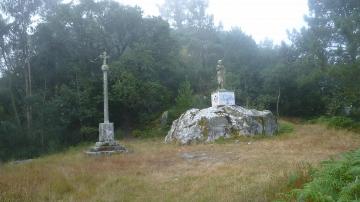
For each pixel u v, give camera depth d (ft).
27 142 106.32
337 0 111.75
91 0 130.31
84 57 127.34
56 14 124.26
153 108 130.11
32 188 32.48
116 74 120.57
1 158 98.58
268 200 25.21
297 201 21.33
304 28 123.65
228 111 78.48
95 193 31.22
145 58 125.49
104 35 130.72
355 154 26.50
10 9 112.57
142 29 138.21
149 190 32.27
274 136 75.56
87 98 118.11
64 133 116.57
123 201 28.58
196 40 164.45
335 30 104.83
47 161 56.44
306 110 148.97
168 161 49.01
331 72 97.04
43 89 125.18
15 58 119.24
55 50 125.08
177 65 143.54
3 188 32.65
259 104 133.28
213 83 141.79
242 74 150.92
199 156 52.54
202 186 31.99
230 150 57.16
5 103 117.60
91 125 120.98
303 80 120.26
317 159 42.09
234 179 33.68
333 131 80.84
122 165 46.44
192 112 81.51
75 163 50.42
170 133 82.89
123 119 130.00
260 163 41.52
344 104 110.63
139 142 88.69
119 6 136.67
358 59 91.91
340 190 21.49
